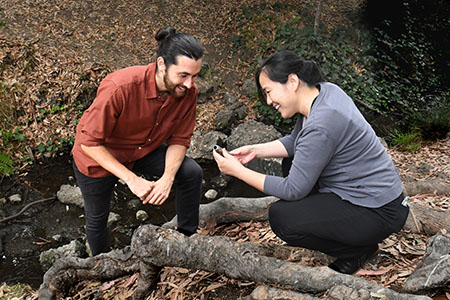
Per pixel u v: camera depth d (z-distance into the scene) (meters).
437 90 8.30
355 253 2.38
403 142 6.34
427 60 8.77
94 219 2.98
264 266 2.37
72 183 5.48
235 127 6.94
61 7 7.83
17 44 6.64
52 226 4.77
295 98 2.18
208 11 8.72
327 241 2.33
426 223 3.05
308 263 2.70
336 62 8.06
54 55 6.84
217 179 5.71
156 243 2.51
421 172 4.84
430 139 6.48
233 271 2.44
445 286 2.21
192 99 2.71
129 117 2.57
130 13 8.25
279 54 2.14
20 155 5.81
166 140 2.86
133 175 2.58
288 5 8.93
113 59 7.31
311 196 2.33
